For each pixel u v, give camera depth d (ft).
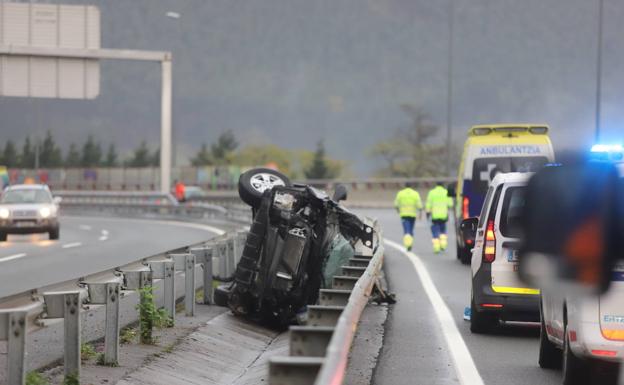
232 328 115.24
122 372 78.79
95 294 80.69
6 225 296.92
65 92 398.62
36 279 164.14
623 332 67.51
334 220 121.49
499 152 209.77
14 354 60.13
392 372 84.38
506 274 104.32
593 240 37.50
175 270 118.73
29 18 396.78
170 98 449.48
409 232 245.45
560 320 76.89
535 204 37.70
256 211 125.49
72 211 560.61
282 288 117.19
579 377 73.20
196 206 448.65
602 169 37.99
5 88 396.16
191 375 87.20
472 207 209.97
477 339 104.68
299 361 47.09
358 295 74.54
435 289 157.38
